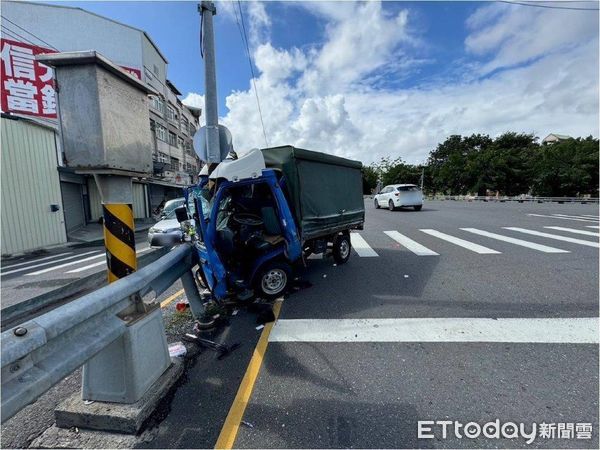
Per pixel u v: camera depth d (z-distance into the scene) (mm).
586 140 40344
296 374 2625
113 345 2174
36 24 18906
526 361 2689
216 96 4629
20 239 10375
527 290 4340
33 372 1453
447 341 3070
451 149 58844
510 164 40250
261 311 3914
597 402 2193
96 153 2258
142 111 2818
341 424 2066
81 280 2301
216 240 3902
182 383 2547
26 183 10695
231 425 2082
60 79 2209
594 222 11211
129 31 21391
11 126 10242
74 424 2105
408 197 17859
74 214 14844
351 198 6535
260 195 4652
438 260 6203
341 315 3775
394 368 2664
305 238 4812
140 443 1964
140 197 21750
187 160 35531
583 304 3812
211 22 4547
